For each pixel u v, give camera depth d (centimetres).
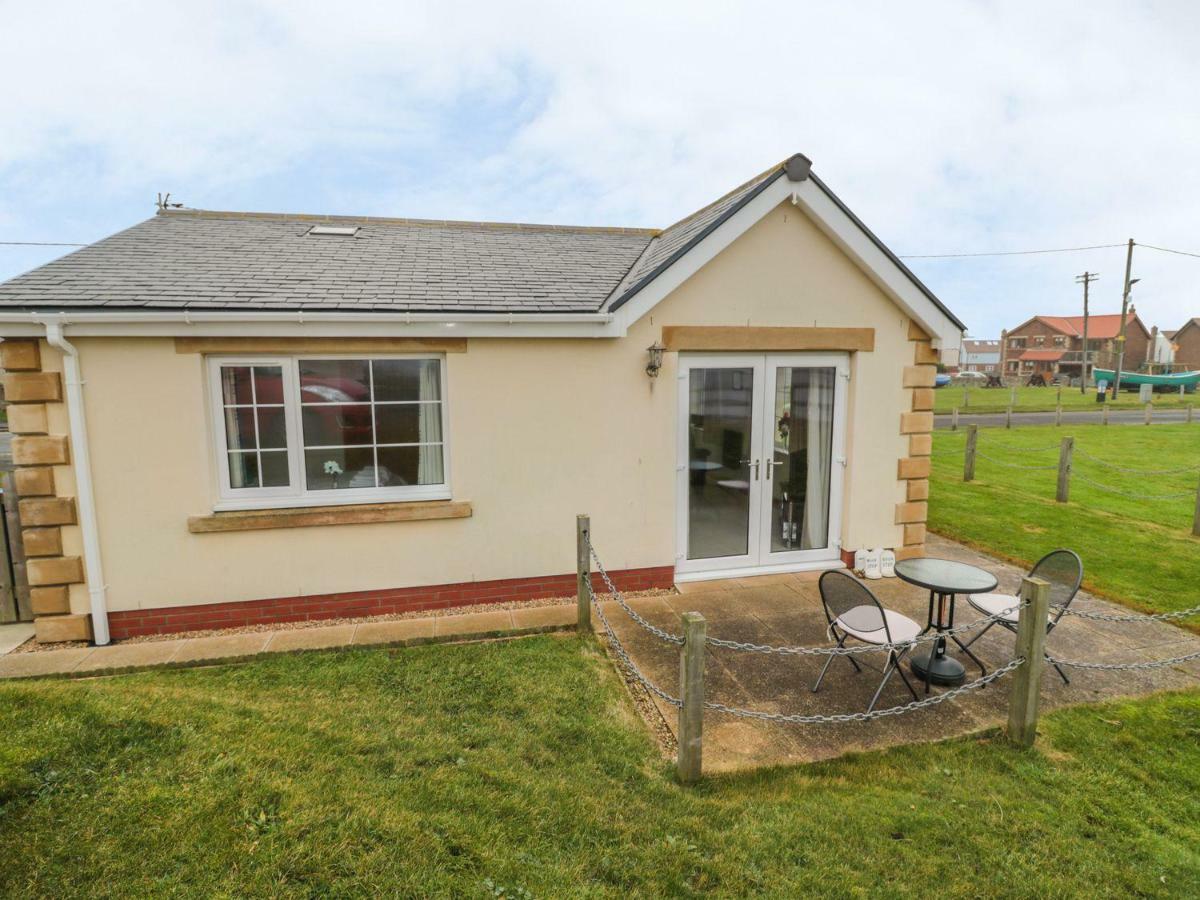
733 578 735
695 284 667
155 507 578
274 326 561
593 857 301
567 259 809
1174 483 1355
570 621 611
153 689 452
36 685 426
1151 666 453
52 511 557
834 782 376
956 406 3222
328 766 351
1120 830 339
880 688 447
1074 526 987
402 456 640
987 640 577
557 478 663
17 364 539
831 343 708
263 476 613
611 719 441
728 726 437
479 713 444
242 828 289
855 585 448
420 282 662
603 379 660
